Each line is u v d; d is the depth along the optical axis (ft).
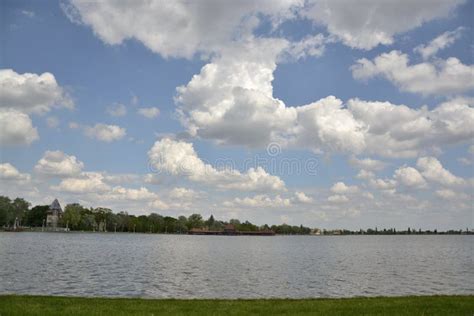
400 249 474.90
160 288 135.33
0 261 217.15
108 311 70.64
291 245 566.36
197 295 123.24
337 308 75.72
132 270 189.88
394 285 151.12
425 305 78.48
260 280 158.20
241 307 76.74
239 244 564.71
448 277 178.60
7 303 76.48
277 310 73.67
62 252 307.37
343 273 190.60
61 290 127.65
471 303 80.43
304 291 134.21
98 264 217.97
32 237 623.36
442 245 634.02
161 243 541.75
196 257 284.00
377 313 70.64
